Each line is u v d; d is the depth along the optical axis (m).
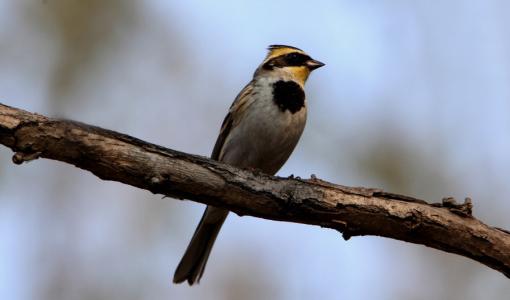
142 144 8.64
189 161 8.80
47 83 15.50
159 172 8.62
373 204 8.98
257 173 9.08
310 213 9.04
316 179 9.21
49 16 15.84
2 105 8.17
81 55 15.88
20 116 8.10
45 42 15.70
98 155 8.39
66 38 15.82
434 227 8.95
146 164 8.58
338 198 9.01
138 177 8.61
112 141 8.46
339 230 9.19
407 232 9.04
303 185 9.08
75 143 8.25
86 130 8.37
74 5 16.00
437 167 15.30
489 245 8.95
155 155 8.64
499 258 8.98
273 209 9.04
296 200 8.97
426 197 15.12
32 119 8.13
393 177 15.28
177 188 8.80
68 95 15.59
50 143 8.18
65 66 15.68
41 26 15.76
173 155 8.76
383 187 15.28
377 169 15.38
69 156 8.32
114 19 16.33
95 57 16.02
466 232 8.95
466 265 14.30
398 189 15.18
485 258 9.03
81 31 15.98
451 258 14.41
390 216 8.97
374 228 9.09
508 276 9.12
